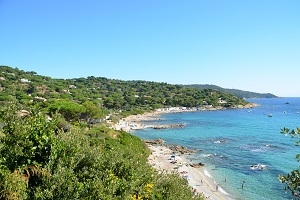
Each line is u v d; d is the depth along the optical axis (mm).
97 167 11102
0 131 9375
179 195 15820
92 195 9336
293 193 7160
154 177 15391
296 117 166000
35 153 9688
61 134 10695
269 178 46750
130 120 145625
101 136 50969
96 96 185375
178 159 60312
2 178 8180
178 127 119875
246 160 59938
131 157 14852
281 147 74875
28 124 9766
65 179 8883
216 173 50594
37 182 9109
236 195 39719
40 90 161375
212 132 105250
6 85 148625
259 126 123438
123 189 11164
